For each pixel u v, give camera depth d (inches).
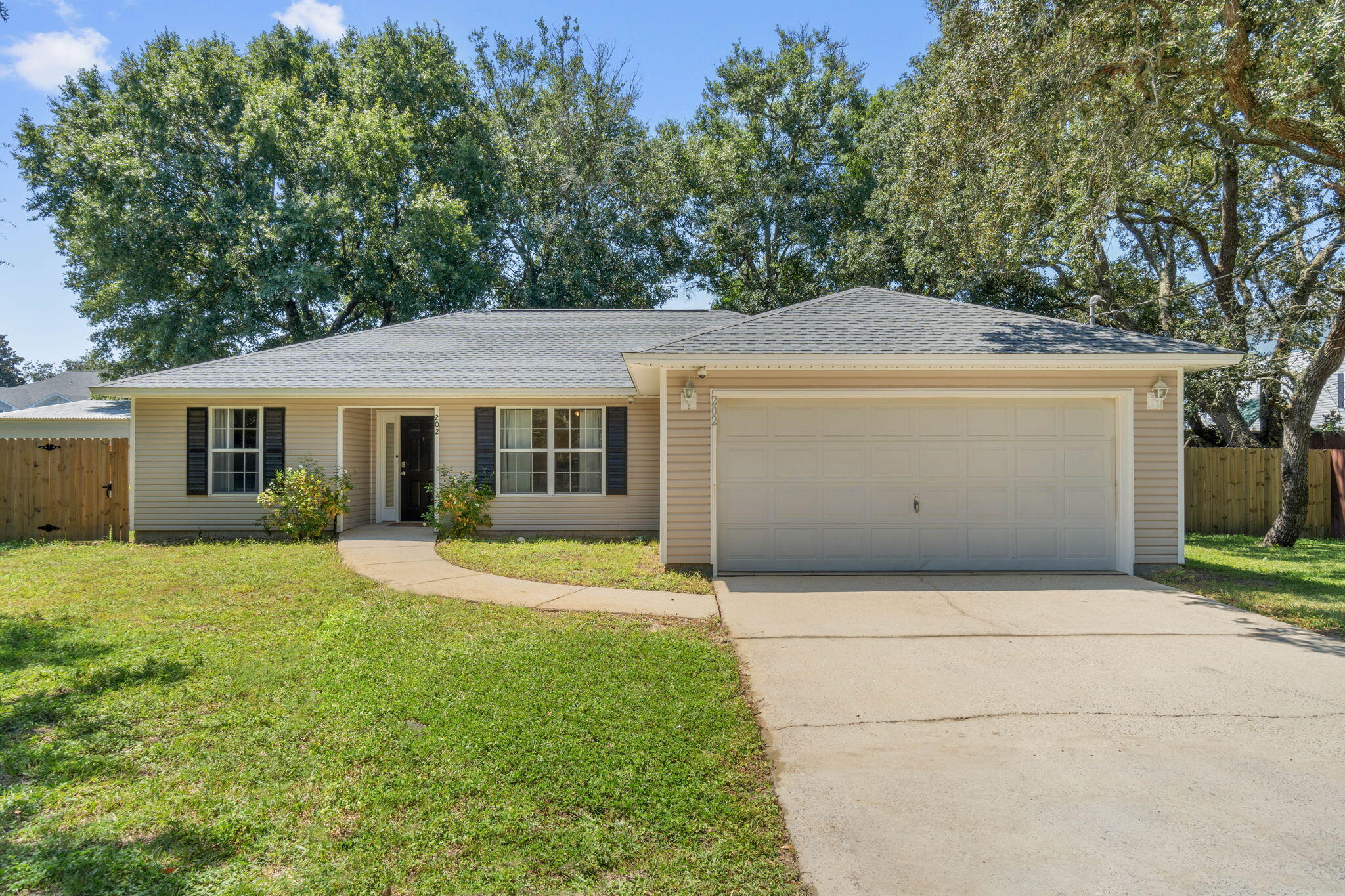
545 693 176.4
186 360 829.2
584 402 489.7
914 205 435.5
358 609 265.0
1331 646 223.3
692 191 1195.9
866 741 153.3
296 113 878.4
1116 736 155.7
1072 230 553.0
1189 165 629.0
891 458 355.9
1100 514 356.8
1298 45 285.0
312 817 120.0
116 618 249.9
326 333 941.2
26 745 146.3
